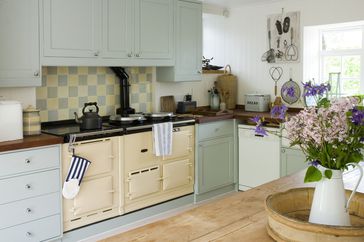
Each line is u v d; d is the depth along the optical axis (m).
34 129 3.16
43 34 3.24
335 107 1.27
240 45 5.23
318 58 4.78
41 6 3.21
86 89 4.00
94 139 3.32
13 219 2.87
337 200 1.31
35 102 3.46
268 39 4.93
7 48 3.03
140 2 3.93
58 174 3.10
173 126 3.95
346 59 4.57
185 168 4.15
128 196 3.64
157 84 4.61
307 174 1.32
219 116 4.45
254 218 1.57
